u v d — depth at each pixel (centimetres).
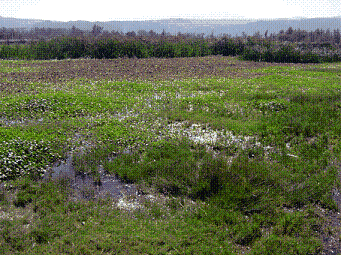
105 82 1559
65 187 602
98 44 2636
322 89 1462
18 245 434
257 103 1220
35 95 1171
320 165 727
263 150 805
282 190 612
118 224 493
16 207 530
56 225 480
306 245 467
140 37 2888
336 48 2966
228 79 1736
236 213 536
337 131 940
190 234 477
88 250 429
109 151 767
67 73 1792
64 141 805
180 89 1461
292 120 1019
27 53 2550
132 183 639
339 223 533
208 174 631
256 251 450
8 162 641
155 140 849
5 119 948
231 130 948
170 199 575
